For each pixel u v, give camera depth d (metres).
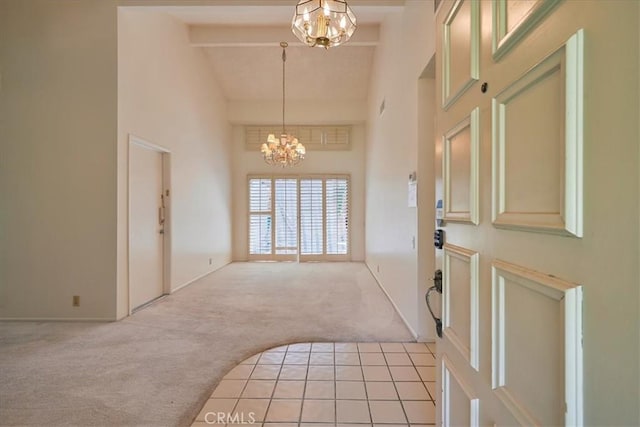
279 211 7.76
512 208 0.76
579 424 0.55
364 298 4.45
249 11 3.78
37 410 1.96
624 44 0.47
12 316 3.57
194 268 5.61
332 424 1.85
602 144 0.50
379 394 2.14
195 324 3.42
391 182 4.32
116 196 3.57
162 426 1.83
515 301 0.74
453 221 1.13
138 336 3.09
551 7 0.61
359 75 6.65
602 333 0.51
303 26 2.41
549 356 0.62
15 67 3.56
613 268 0.49
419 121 2.95
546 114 0.63
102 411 1.95
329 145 7.74
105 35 3.55
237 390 2.18
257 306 4.07
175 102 4.92
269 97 7.32
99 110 3.55
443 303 1.23
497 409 0.82
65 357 2.65
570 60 0.56
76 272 3.57
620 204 0.48
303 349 2.81
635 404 0.46
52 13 3.55
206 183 6.16
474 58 0.95
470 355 0.98
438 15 1.29
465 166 1.03
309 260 7.72
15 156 3.57
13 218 3.58
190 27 5.32
